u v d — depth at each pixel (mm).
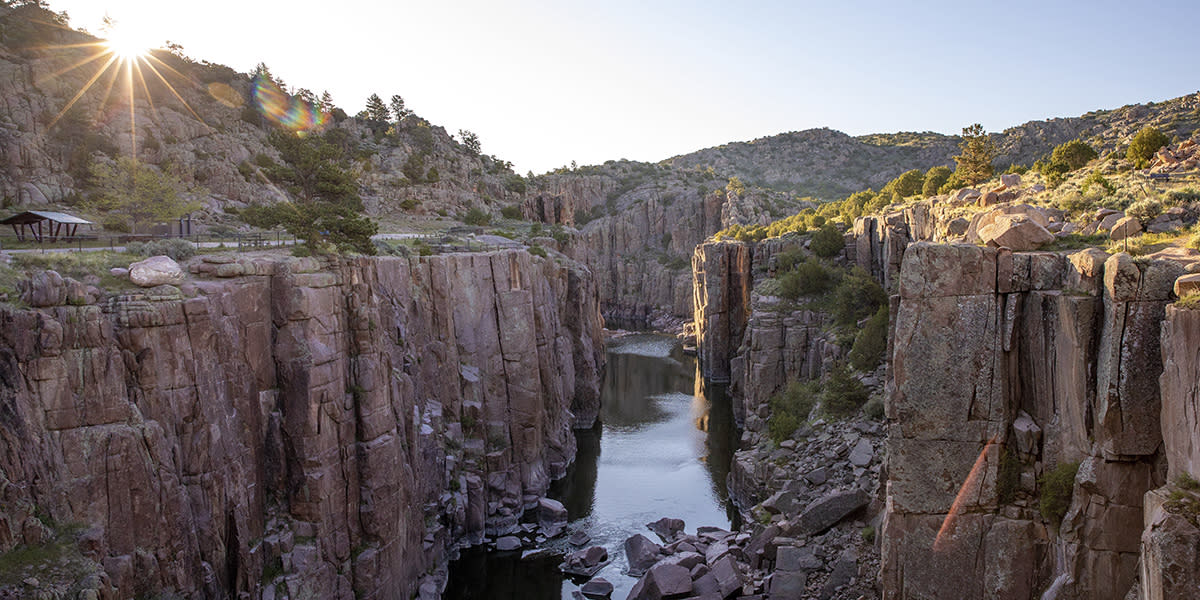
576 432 76250
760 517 43469
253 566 30328
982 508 24062
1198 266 19516
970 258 23844
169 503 26422
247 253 35875
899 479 24797
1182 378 17734
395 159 119250
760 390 67062
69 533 23656
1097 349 21578
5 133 58781
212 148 79875
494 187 147750
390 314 44812
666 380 104375
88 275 27547
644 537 45625
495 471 52312
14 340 23500
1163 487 17766
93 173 59219
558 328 71562
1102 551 21047
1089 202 36938
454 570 44688
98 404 25000
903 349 24375
